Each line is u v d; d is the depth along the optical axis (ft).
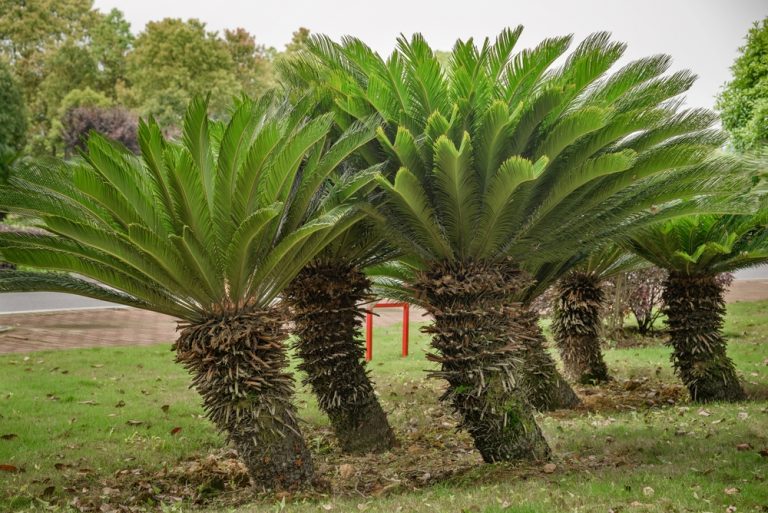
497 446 22.26
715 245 29.25
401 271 30.50
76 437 26.32
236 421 20.25
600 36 21.59
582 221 23.63
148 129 18.92
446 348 22.29
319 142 21.53
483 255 22.76
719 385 31.30
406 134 20.59
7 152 103.24
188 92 160.97
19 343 43.83
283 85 24.68
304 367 25.66
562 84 21.93
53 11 193.06
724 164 22.85
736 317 52.70
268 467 20.59
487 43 21.81
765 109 57.11
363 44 22.72
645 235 29.86
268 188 20.12
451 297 22.22
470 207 21.88
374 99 21.97
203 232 20.02
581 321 35.42
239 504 20.10
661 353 41.91
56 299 62.18
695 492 16.71
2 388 32.73
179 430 27.37
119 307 59.11
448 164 20.59
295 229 21.62
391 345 46.75
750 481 17.49
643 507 15.84
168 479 22.65
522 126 21.75
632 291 47.50
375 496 20.07
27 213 20.57
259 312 20.77
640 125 21.27
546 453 22.52
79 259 19.48
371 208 21.30
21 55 189.88
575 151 22.15
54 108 175.83
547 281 29.71
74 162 21.17
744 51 66.23
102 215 20.45
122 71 197.26
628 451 22.63
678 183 22.88
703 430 24.56
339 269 25.12
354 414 25.67
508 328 22.62
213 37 176.45
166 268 19.45
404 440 27.20
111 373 36.70
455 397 22.34
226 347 19.92
